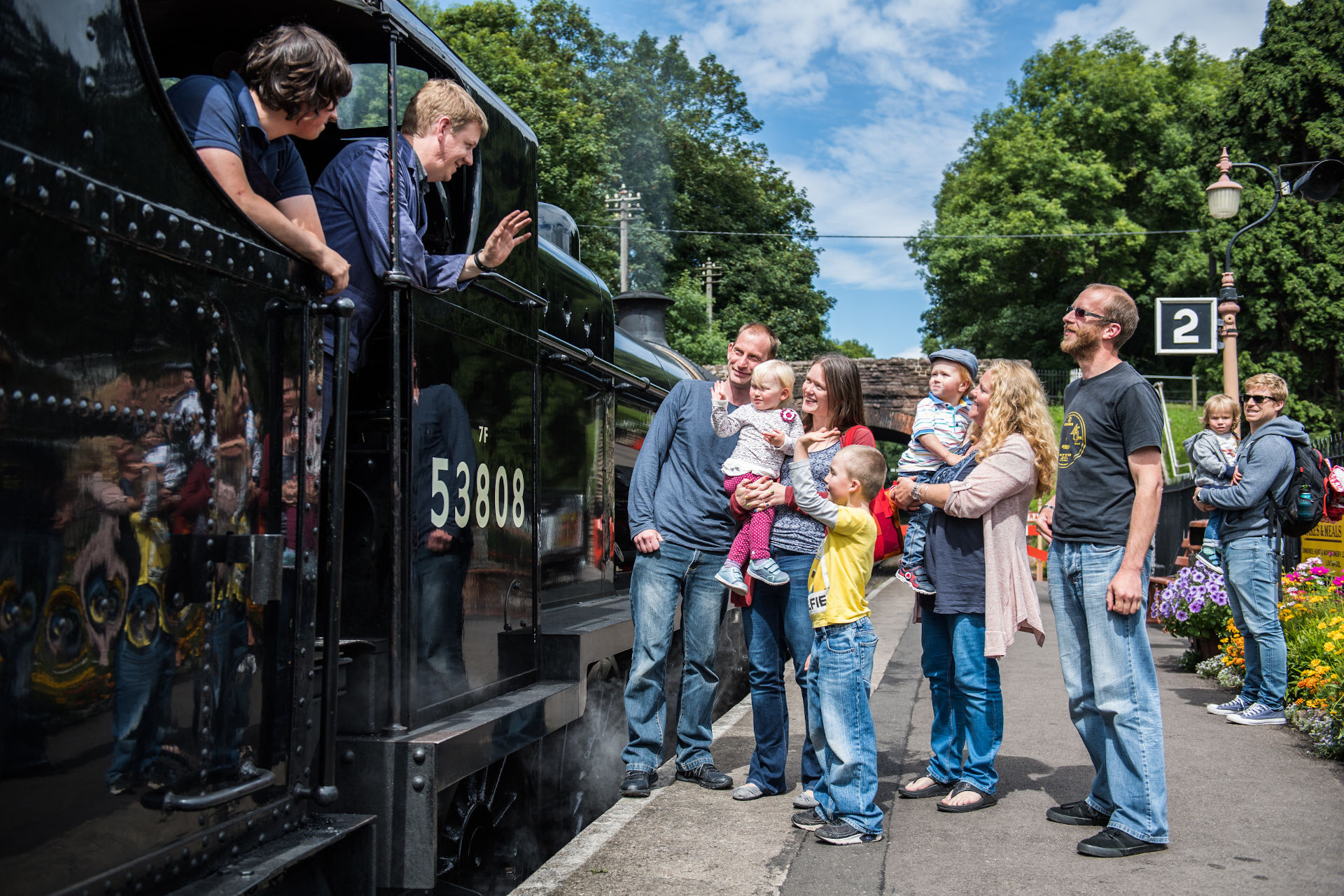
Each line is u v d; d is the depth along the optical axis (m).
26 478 1.44
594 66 42.25
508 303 3.24
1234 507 5.43
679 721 4.43
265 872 1.85
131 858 1.63
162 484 1.73
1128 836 3.36
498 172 3.28
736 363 4.23
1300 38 32.62
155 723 1.69
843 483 3.51
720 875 3.20
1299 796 4.04
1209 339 11.11
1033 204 41.25
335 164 2.74
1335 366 33.25
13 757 1.41
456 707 2.79
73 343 1.54
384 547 2.52
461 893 3.00
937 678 4.17
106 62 1.61
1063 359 42.31
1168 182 41.28
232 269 1.92
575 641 3.46
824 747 3.74
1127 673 3.39
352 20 2.68
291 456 2.12
